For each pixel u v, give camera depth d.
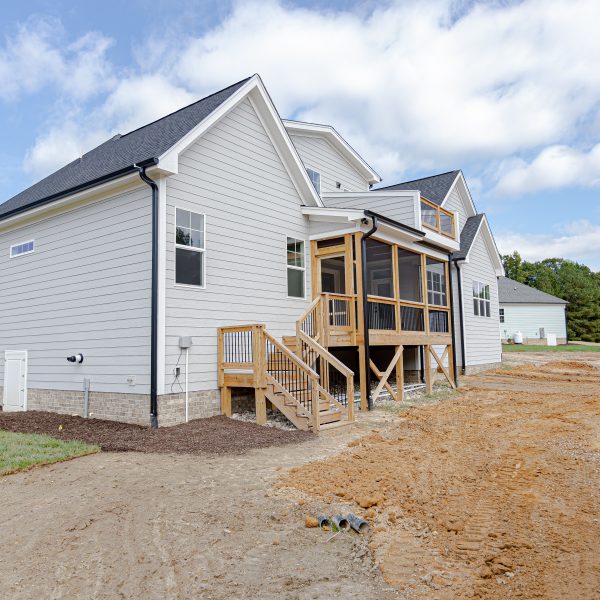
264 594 3.08
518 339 35.56
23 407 10.94
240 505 4.55
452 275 18.47
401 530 4.01
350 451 6.58
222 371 9.02
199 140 9.27
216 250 9.42
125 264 8.86
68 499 4.80
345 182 17.19
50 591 3.16
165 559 3.55
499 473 5.65
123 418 8.62
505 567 3.37
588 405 10.88
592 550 3.60
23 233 11.39
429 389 12.77
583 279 48.00
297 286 11.52
